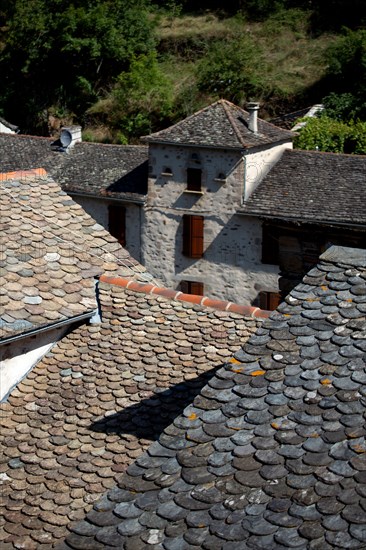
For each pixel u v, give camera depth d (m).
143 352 9.66
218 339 9.62
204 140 26.98
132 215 29.12
